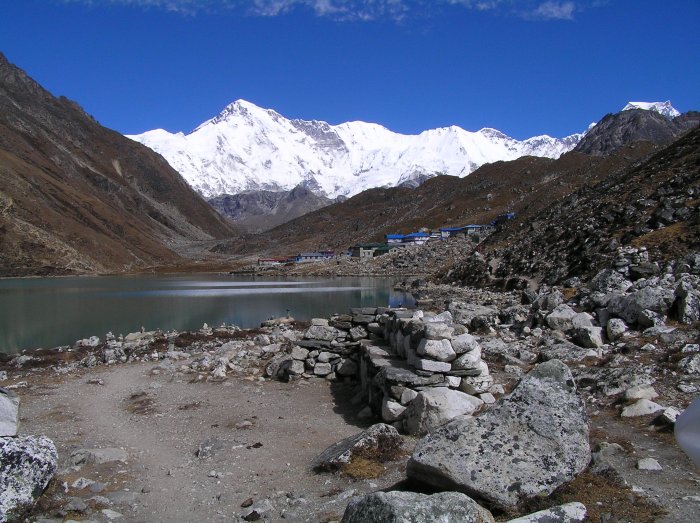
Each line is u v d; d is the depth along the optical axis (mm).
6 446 8367
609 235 51156
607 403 12922
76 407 15742
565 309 23000
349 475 9641
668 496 7738
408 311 16656
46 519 8156
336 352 18391
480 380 12688
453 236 165000
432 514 5969
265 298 81688
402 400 12391
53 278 160875
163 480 10078
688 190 49875
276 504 8852
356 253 192750
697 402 4570
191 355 24125
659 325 18891
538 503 7270
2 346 37688
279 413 14391
